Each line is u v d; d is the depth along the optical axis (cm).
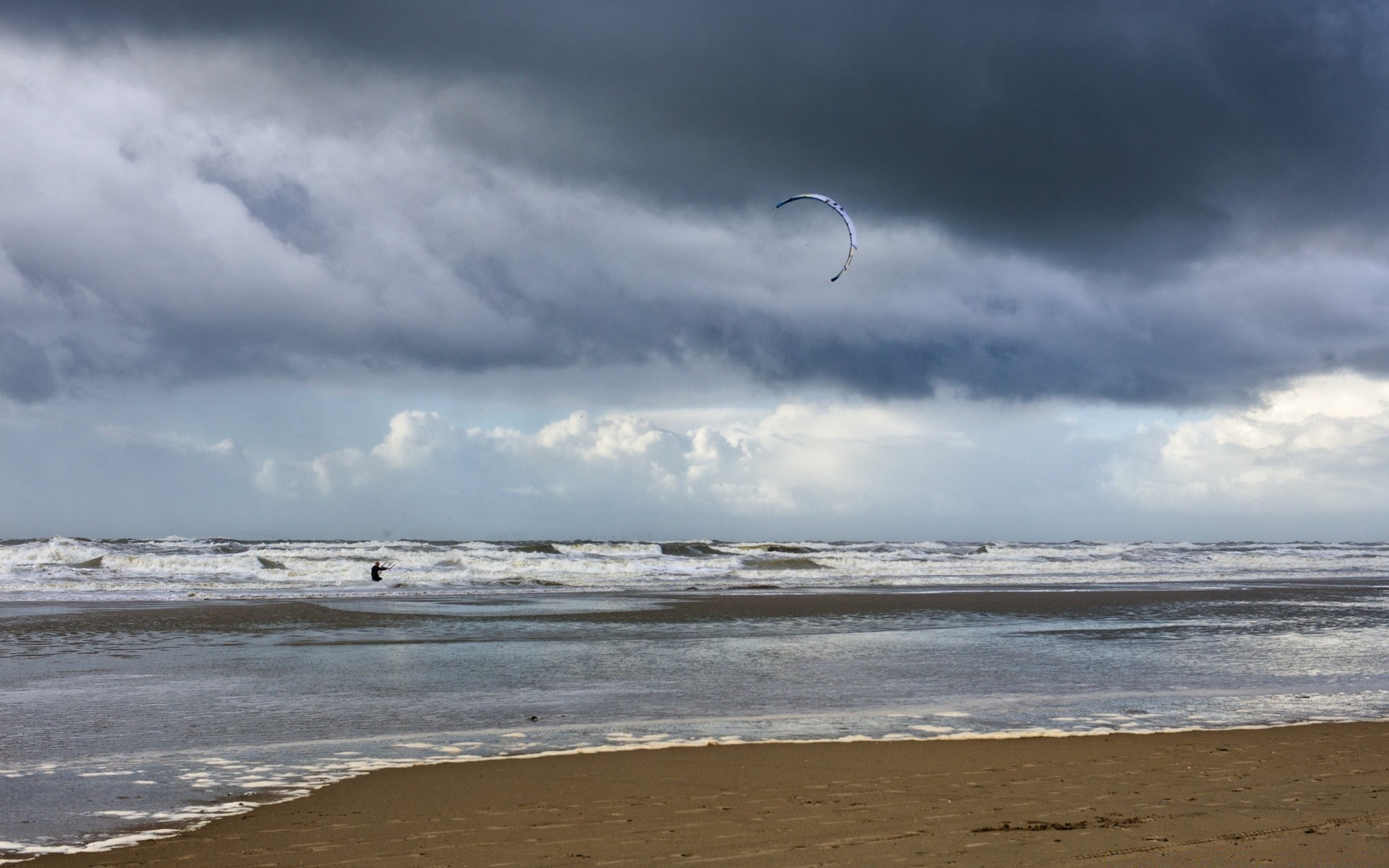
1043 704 1199
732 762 857
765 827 650
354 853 602
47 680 1394
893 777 799
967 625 2248
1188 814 682
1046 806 706
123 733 1016
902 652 1728
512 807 706
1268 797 732
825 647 1809
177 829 660
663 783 779
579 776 802
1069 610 2678
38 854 607
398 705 1186
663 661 1605
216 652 1708
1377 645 1858
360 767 846
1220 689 1331
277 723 1074
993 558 6197
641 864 571
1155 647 1825
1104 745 936
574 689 1313
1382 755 894
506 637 1981
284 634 2012
